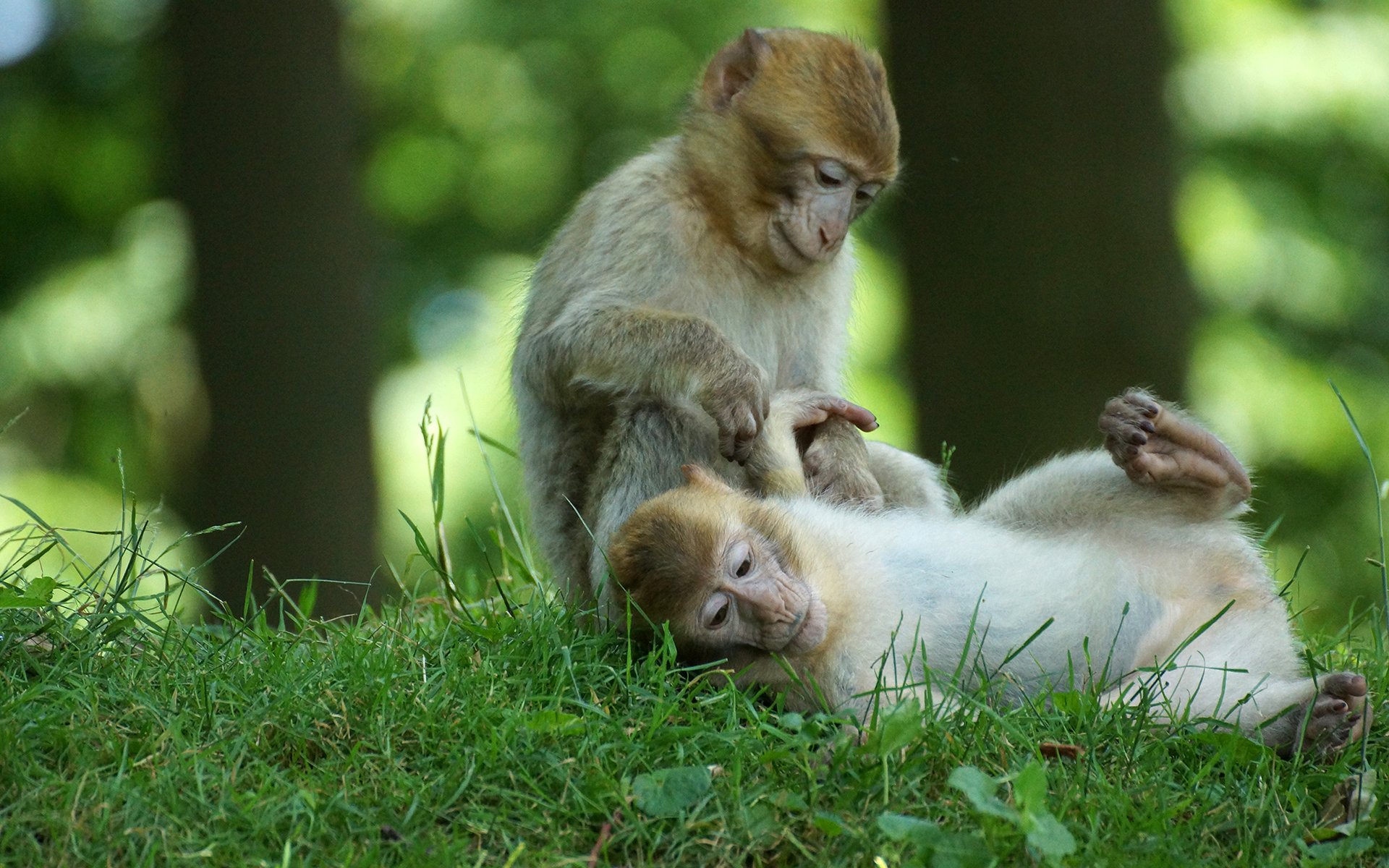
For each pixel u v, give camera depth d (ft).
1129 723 26.22
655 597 29.17
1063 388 54.19
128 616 28.45
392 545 85.81
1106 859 21.72
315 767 24.13
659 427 35.24
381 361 94.27
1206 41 85.76
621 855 22.31
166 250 88.63
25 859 21.20
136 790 22.36
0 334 90.27
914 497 37.19
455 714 25.75
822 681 28.81
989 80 54.24
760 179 35.86
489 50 101.24
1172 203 55.16
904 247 57.00
